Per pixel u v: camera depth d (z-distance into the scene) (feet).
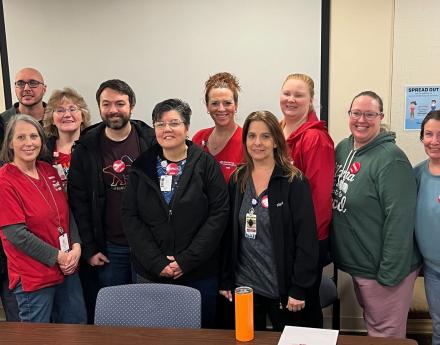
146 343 5.16
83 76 10.68
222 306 8.03
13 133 7.54
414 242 7.70
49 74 10.75
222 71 10.34
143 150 8.34
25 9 10.58
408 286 7.57
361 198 7.34
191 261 7.13
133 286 6.22
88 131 8.55
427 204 7.41
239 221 7.14
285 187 6.87
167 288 6.15
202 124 10.59
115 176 8.23
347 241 7.61
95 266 8.46
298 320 7.13
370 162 7.32
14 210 7.33
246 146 7.11
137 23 10.37
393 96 10.07
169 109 7.16
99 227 8.25
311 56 10.07
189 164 7.30
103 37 10.49
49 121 9.02
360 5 9.84
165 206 7.21
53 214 7.80
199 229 7.34
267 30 10.09
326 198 7.50
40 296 7.68
